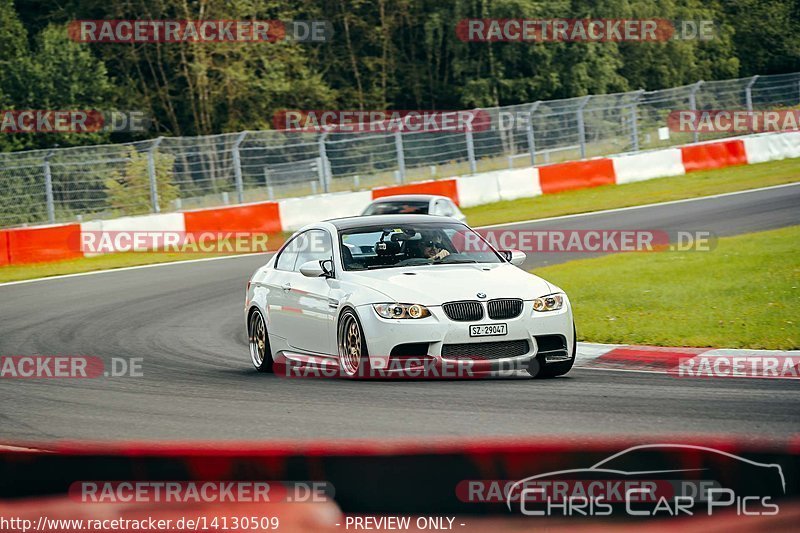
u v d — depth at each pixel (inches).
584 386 1211.2
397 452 873.5
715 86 5221.5
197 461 882.1
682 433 912.9
